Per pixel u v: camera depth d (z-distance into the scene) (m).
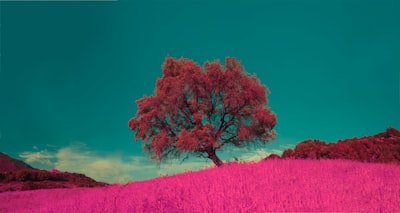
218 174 8.44
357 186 6.47
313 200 4.83
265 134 25.52
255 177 7.56
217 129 25.16
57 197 14.09
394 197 5.48
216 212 4.65
